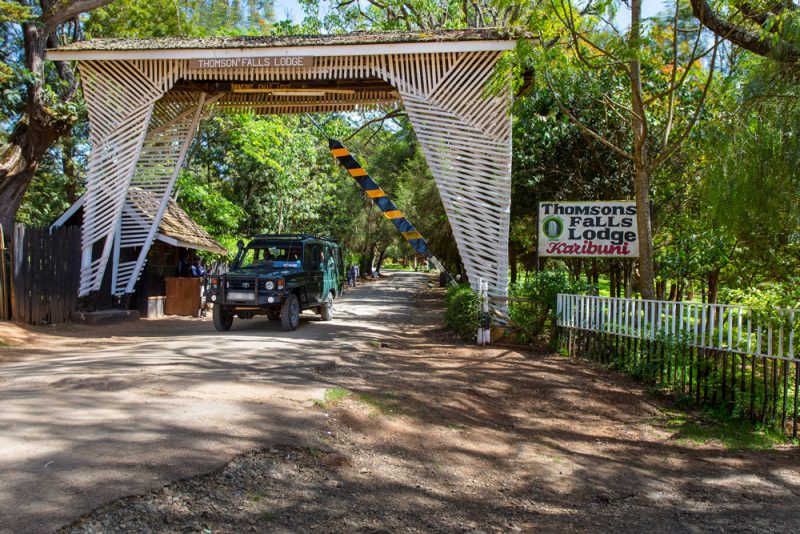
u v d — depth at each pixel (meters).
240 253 14.55
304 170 31.28
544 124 14.18
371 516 4.11
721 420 7.38
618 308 9.33
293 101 16.70
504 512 4.49
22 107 17.98
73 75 19.53
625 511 4.69
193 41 14.01
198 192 23.72
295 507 4.05
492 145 12.52
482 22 21.61
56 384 6.57
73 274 14.62
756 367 8.15
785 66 7.58
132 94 13.93
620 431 6.98
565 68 10.93
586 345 10.11
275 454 4.84
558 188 15.58
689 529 4.35
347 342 11.22
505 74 11.38
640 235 10.38
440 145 12.73
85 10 16.38
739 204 7.79
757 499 5.08
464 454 5.70
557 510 4.63
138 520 3.51
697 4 9.35
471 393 7.82
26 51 16.47
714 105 12.16
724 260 11.89
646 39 9.46
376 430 5.91
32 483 3.74
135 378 6.91
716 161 8.15
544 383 8.56
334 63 12.95
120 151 14.09
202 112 16.67
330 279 15.99
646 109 12.53
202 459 4.43
